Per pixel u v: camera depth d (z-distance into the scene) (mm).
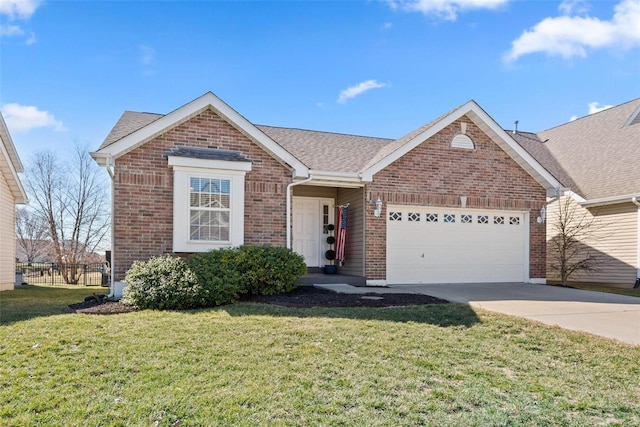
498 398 4605
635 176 15398
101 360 5406
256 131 11594
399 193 13188
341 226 13664
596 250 16141
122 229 10398
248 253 10281
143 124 12219
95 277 23656
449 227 13891
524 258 14625
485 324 7531
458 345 6355
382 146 16031
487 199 14102
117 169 10445
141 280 8688
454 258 13883
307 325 7125
